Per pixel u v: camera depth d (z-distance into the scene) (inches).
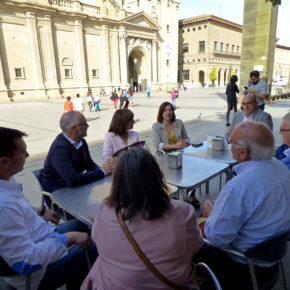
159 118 165.8
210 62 2241.6
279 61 3122.5
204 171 110.9
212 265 71.6
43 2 1139.3
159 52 1784.0
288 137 102.1
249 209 60.3
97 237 50.9
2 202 57.5
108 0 1385.3
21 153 64.9
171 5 1792.6
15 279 64.4
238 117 169.3
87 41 1354.6
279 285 88.6
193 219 49.9
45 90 1213.1
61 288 92.0
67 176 100.3
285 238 61.4
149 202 46.8
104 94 1397.6
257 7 493.0
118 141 138.9
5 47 1084.5
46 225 70.6
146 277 46.1
